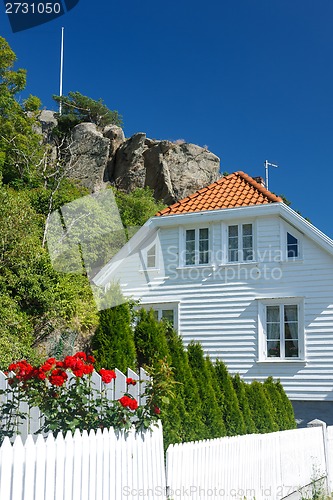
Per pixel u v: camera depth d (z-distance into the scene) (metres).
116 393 8.48
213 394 9.84
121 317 10.74
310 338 18.31
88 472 5.60
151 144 43.84
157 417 6.85
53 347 13.55
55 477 5.23
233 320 19.39
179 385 9.21
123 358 10.39
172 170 42.44
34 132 37.38
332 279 18.30
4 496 4.75
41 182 28.59
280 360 18.53
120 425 6.30
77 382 6.79
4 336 12.61
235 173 21.81
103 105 52.47
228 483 7.64
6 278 14.34
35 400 6.71
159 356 10.16
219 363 10.76
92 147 39.16
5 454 4.80
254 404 11.53
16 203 16.14
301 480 9.50
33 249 15.43
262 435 8.64
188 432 8.72
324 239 18.25
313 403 17.94
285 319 18.89
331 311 18.16
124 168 41.06
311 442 10.07
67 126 46.00
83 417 6.62
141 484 6.29
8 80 36.69
